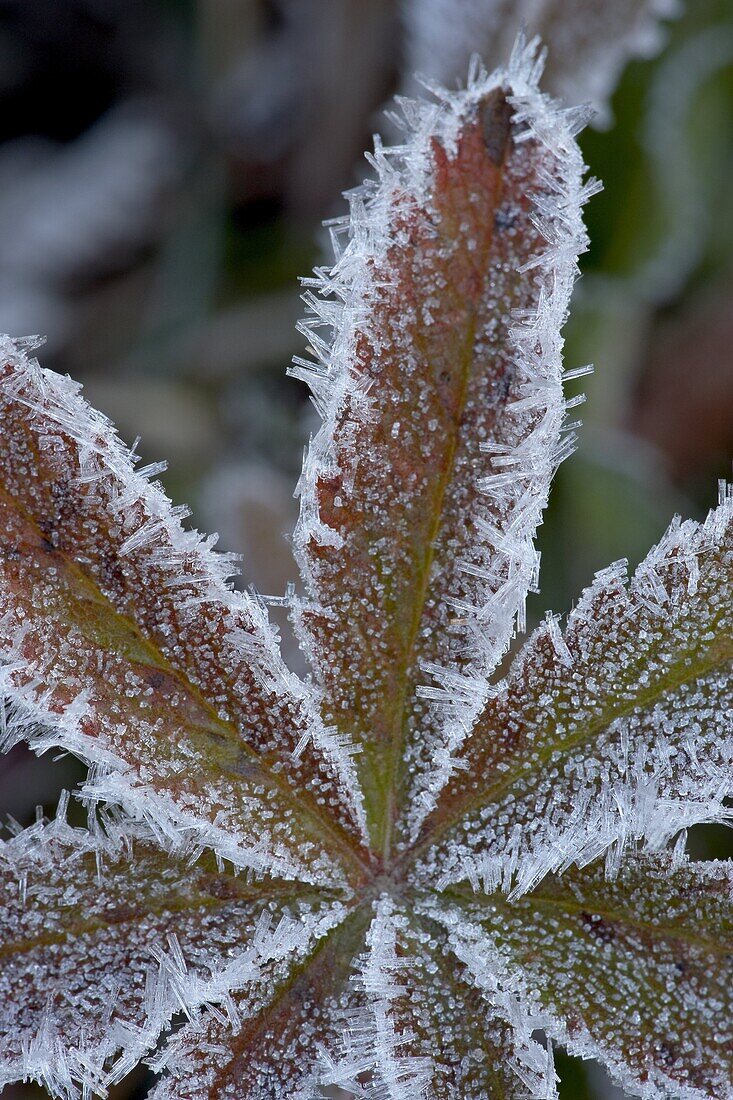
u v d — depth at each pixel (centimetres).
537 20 20
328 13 23
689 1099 18
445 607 18
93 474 18
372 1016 18
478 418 18
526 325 18
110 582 18
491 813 18
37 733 18
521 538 18
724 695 18
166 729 18
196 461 24
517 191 18
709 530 18
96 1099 20
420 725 18
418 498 18
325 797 18
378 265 18
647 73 23
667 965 18
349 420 18
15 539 18
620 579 18
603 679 18
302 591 22
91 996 18
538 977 18
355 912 18
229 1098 18
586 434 23
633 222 24
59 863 18
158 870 18
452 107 18
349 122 24
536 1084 18
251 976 18
